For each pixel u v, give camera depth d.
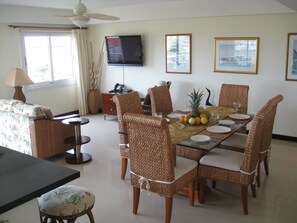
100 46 7.20
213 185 3.63
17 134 4.50
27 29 6.13
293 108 5.11
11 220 1.49
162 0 4.77
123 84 7.02
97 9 6.70
